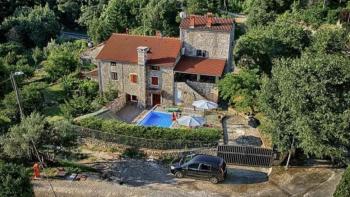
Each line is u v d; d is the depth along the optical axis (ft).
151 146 127.85
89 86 189.16
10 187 84.48
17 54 293.02
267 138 135.85
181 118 145.69
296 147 112.16
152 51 179.63
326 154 103.91
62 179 109.60
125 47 182.70
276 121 110.11
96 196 102.32
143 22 300.20
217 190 105.40
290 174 111.14
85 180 109.40
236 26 284.61
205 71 171.83
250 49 183.32
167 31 284.61
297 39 182.09
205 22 181.47
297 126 103.30
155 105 179.83
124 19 309.42
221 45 177.88
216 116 159.33
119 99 177.58
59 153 122.83
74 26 426.92
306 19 271.28
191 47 182.09
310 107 102.78
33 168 113.39
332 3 283.59
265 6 290.56
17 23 348.18
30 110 160.15
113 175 112.78
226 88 160.15
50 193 103.45
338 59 107.96
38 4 421.59
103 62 178.40
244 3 334.85
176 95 177.17
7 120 147.23
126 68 176.65
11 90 185.98
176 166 111.75
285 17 268.82
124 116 171.73
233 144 135.03
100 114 157.99
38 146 114.62
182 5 304.30
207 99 174.09
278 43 182.39
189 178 111.04
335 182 105.09
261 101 116.98
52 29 358.84
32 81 215.92
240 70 180.45
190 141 127.24
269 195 102.37
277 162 117.50
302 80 103.55
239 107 158.20
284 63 119.14
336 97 101.96
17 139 111.86
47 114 169.27
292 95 103.45
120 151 128.26
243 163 119.14
